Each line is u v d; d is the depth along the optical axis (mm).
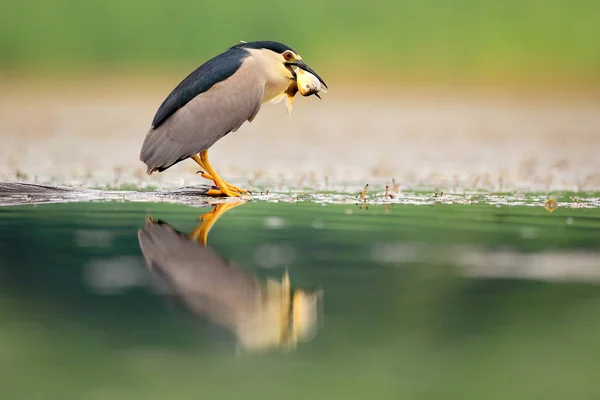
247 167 20328
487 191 16312
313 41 46562
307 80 14875
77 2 48250
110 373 6453
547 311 7922
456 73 45375
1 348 6926
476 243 10836
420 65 46000
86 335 7203
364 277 9180
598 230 11805
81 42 47719
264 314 7883
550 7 47312
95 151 23328
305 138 27688
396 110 37000
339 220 12562
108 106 37531
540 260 9914
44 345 6969
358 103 39625
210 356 6828
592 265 9664
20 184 15000
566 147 24859
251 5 47500
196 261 9742
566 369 6629
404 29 47125
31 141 25703
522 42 46594
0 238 10836
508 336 7352
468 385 6367
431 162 21406
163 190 15305
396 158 22266
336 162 21375
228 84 14336
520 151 23875
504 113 35594
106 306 8000
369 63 45469
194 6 47844
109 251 10180
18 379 6309
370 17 47438
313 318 7723
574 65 45656
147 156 14148
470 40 46781
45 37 47562
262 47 14930
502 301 8406
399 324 7629
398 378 6453
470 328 7598
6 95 40625
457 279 9047
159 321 7613
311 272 9375
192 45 47562
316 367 6645
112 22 48031
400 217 12938
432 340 7184
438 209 13812
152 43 47812
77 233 11227
